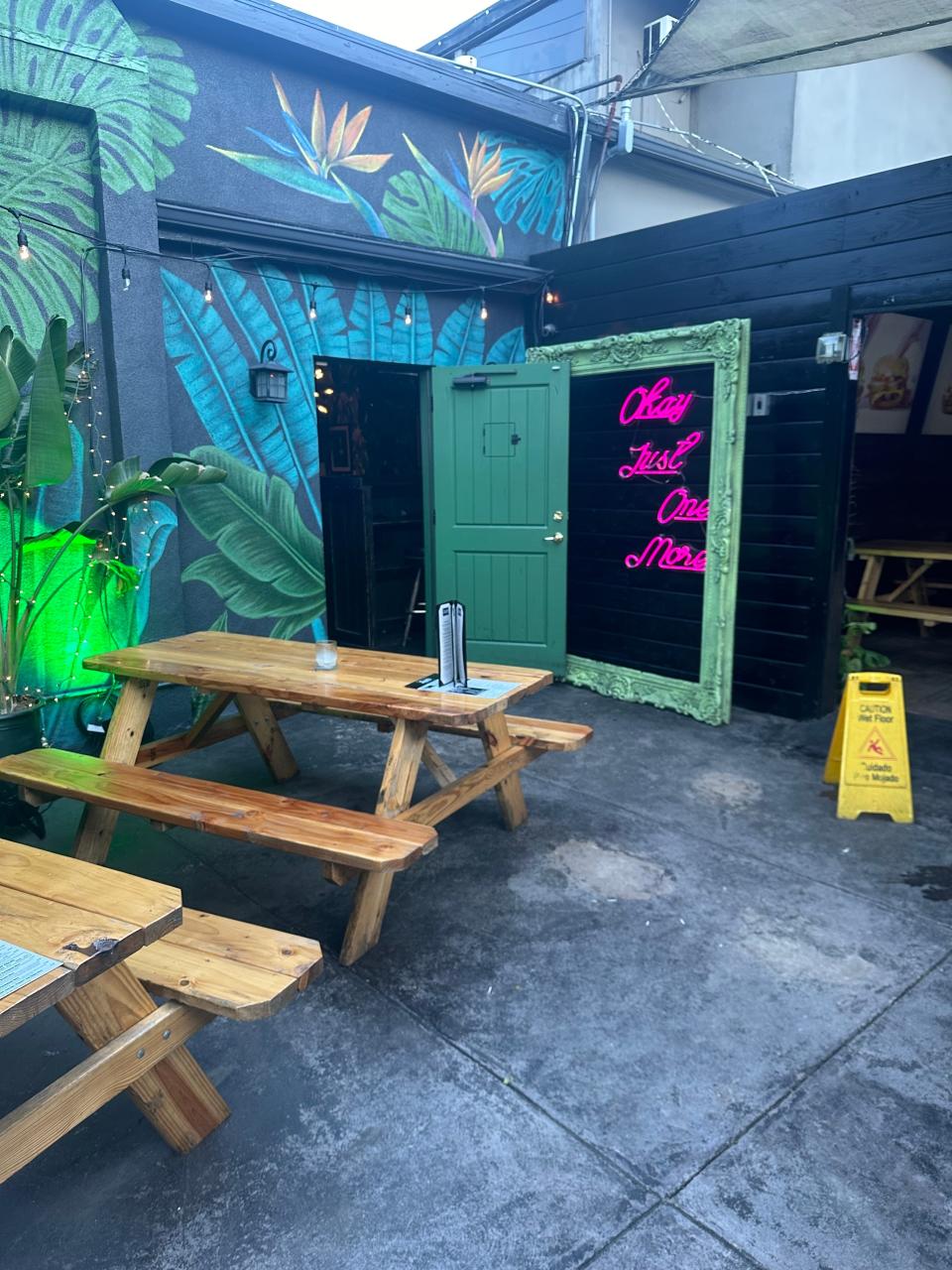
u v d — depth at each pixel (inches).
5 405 126.1
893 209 156.7
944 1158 70.9
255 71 174.2
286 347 187.2
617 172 253.4
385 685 120.0
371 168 195.2
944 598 297.9
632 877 119.6
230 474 181.9
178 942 75.5
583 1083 80.1
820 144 287.9
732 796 148.6
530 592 220.7
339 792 152.0
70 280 154.6
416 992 94.2
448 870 122.1
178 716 177.8
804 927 106.3
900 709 139.3
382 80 190.5
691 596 195.0
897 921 107.5
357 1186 69.1
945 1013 89.4
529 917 109.4
